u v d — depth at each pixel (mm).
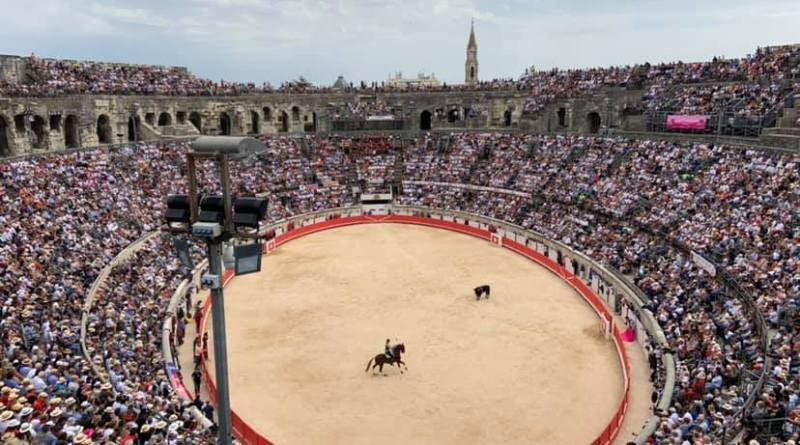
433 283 58656
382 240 76250
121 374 31625
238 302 53219
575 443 31266
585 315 49562
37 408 24109
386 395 36531
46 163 61562
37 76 79750
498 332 46219
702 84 76250
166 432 25359
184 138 83062
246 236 15648
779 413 26328
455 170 91250
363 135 101375
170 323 42812
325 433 32312
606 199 67438
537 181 80000
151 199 66938
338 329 47062
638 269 51969
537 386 37469
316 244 74312
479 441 31531
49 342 31906
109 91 82750
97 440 23141
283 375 39094
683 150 66250
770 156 55094
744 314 37844
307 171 92625
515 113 104438
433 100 108312
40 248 45062
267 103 103250
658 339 39375
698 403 29031
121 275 47719
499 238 72562
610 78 93875
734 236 47156
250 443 30109
